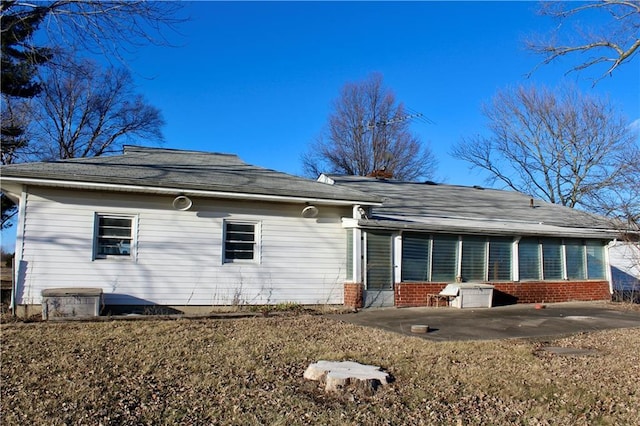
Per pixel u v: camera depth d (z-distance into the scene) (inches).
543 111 1349.7
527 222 749.3
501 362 287.6
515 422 195.8
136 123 1566.2
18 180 430.6
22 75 783.1
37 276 447.8
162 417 190.7
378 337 358.6
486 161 1488.7
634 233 684.1
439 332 393.1
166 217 495.8
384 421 192.7
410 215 662.5
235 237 524.4
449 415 201.3
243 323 411.2
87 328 367.6
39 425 178.9
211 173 552.1
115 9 497.4
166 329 367.2
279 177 593.6
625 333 406.3
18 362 263.6
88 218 469.1
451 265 609.9
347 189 581.0
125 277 476.1
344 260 566.3
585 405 217.5
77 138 1460.4
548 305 633.6
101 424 181.5
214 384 232.4
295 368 266.1
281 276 535.5
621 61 527.8
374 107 1831.9
